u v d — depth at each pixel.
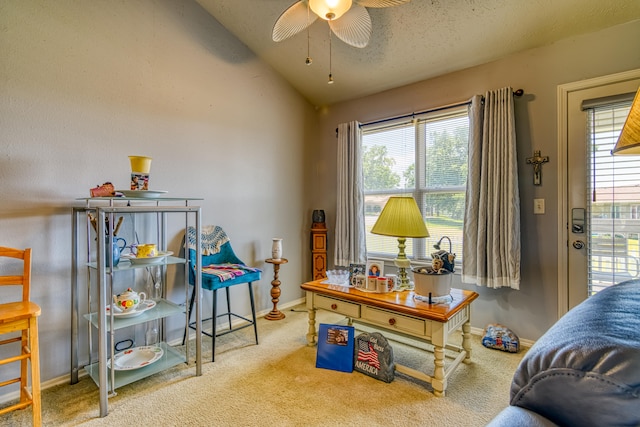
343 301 2.26
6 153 1.83
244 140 3.14
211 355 2.39
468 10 2.33
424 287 2.05
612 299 0.85
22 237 1.89
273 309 3.22
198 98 2.76
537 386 0.59
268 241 3.39
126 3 2.31
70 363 2.04
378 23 2.59
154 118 2.47
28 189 1.90
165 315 2.07
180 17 2.63
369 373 2.08
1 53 1.81
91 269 2.14
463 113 2.89
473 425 1.62
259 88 3.28
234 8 2.75
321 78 3.44
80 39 2.09
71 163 2.06
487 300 2.75
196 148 2.75
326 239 3.79
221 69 2.93
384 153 3.46
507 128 2.54
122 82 2.29
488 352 2.43
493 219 2.57
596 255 2.31
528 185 2.56
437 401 1.82
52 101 1.98
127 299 1.98
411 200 2.23
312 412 1.72
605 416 0.51
